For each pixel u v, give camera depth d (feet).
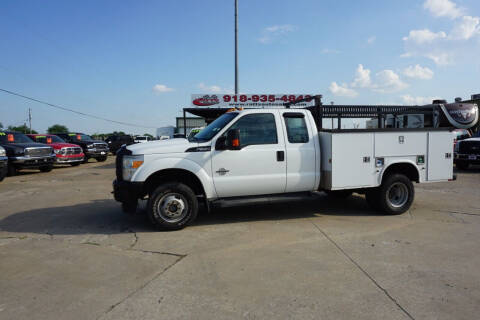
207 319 9.33
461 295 10.55
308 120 20.07
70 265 13.34
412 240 15.99
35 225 19.48
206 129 20.67
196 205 18.22
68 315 9.61
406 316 9.36
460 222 19.25
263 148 18.95
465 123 46.91
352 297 10.46
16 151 45.57
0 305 10.21
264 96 54.03
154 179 18.72
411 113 22.52
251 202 18.75
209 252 14.64
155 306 10.05
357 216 20.90
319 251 14.60
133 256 14.25
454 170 46.98
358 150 19.94
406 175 22.30
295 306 9.96
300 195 19.88
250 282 11.60
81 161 63.05
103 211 23.03
